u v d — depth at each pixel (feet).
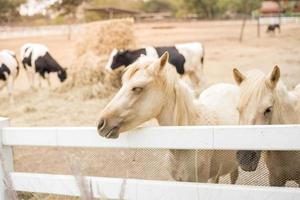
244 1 78.54
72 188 9.91
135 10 77.61
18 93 36.04
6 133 10.61
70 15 73.61
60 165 18.01
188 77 34.94
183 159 10.14
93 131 9.63
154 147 9.04
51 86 37.55
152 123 17.21
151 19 76.13
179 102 10.19
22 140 10.46
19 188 10.68
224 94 12.61
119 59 32.81
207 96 12.78
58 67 35.96
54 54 48.73
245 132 8.15
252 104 9.47
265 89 9.58
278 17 63.62
